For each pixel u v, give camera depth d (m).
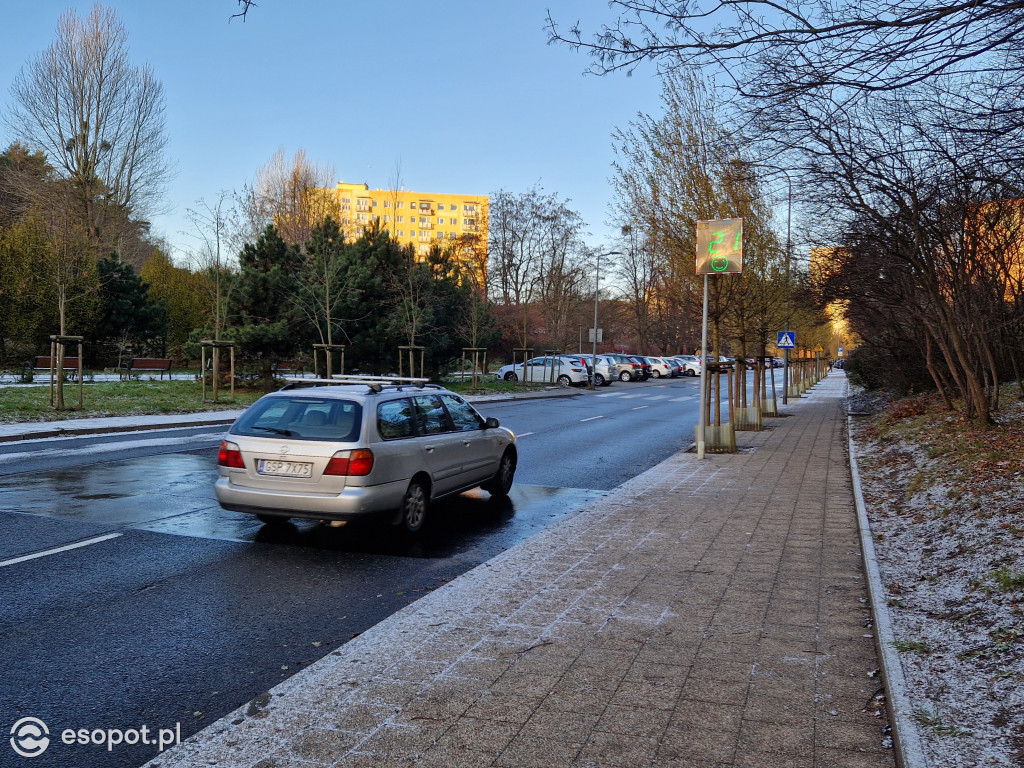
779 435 17.95
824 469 12.37
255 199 33.84
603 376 46.00
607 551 6.99
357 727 3.61
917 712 3.55
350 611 5.56
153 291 47.06
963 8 3.92
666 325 68.44
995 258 11.38
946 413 15.38
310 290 25.80
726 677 4.18
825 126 5.23
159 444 14.41
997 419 12.90
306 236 42.09
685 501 9.52
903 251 11.42
